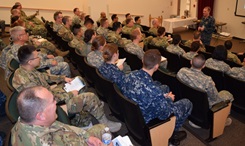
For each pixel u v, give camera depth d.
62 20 5.46
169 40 4.61
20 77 2.03
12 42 3.01
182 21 8.88
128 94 1.89
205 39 5.88
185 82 2.33
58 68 3.22
